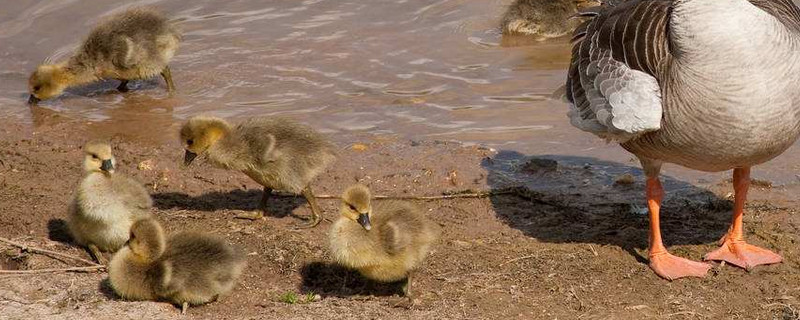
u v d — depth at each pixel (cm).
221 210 1118
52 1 1734
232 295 934
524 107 1392
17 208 1100
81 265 988
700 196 1162
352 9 1708
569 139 1306
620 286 951
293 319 862
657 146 937
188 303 905
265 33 1625
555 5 1595
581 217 1106
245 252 971
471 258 1002
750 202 1134
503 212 1119
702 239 1056
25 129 1352
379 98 1420
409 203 964
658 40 916
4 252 1002
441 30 1633
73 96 1476
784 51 870
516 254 1012
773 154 921
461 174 1210
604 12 1020
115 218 982
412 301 902
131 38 1427
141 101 1441
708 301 920
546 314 887
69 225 1008
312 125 1342
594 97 959
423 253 924
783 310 901
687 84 882
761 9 895
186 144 1071
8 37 1623
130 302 893
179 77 1503
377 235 897
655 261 984
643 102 906
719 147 897
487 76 1486
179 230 999
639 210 1127
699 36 869
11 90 1486
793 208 1111
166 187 1178
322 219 1090
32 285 930
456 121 1355
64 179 1180
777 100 871
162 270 882
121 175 1021
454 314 877
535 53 1564
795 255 1009
